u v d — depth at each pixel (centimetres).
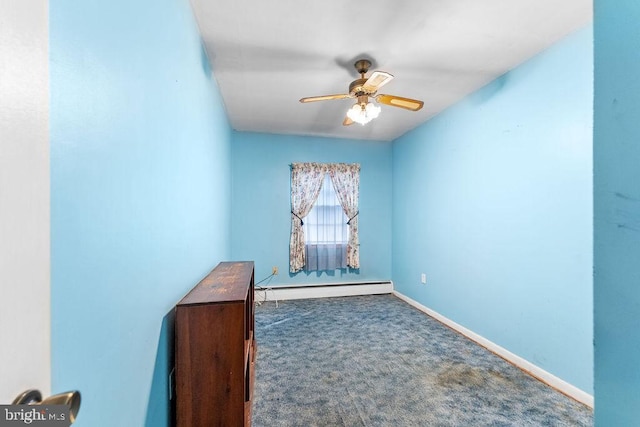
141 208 94
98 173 69
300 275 433
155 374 105
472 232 281
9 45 36
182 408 121
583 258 183
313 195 430
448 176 318
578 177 186
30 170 39
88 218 65
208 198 210
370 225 455
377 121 367
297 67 233
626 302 51
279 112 335
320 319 335
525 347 222
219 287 151
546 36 193
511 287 236
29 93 39
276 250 426
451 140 313
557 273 199
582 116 183
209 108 218
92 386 67
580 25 182
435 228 342
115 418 77
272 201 425
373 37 195
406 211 414
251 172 418
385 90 277
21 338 38
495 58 220
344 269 446
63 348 56
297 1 161
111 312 75
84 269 64
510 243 237
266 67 232
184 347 121
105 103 72
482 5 165
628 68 51
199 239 178
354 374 217
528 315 220
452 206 311
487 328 261
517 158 231
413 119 359
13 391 37
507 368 225
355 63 227
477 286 274
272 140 425
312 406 180
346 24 182
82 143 63
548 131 205
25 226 39
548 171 205
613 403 53
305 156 435
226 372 123
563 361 195
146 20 98
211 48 204
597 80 56
